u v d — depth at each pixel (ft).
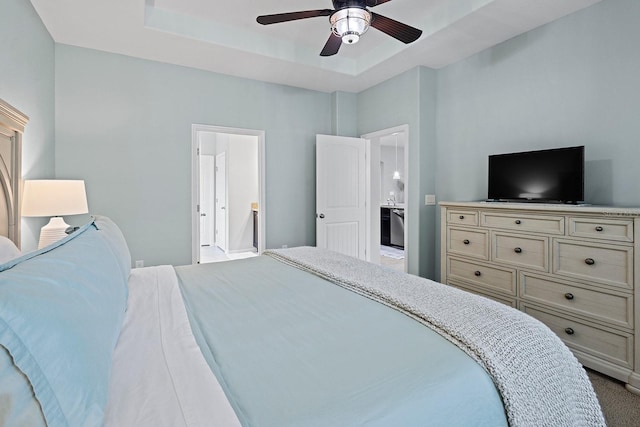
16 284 2.09
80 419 2.00
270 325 3.88
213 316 4.17
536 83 9.22
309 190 14.60
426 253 12.34
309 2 9.02
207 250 21.99
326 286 5.39
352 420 2.34
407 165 12.55
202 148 23.41
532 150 9.34
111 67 10.64
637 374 6.15
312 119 14.64
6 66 6.64
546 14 8.52
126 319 3.89
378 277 5.56
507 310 3.99
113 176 10.76
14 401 1.78
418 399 2.59
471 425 2.70
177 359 2.97
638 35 7.32
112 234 4.95
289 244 14.16
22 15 7.41
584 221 6.89
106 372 2.41
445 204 10.08
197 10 9.43
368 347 3.31
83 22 8.79
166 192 11.59
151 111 11.28
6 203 6.42
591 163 8.11
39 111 8.61
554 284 7.43
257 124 13.29
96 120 10.47
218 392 2.50
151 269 6.47
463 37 9.78
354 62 12.94
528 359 3.20
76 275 2.74
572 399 3.27
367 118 14.58
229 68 12.03
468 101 11.18
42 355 1.94
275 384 2.70
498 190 9.58
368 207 15.17
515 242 8.23
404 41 7.66
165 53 10.73
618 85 7.64
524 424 2.87
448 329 3.55
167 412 2.25
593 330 6.77
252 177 21.35
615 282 6.44
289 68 12.09
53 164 9.74
